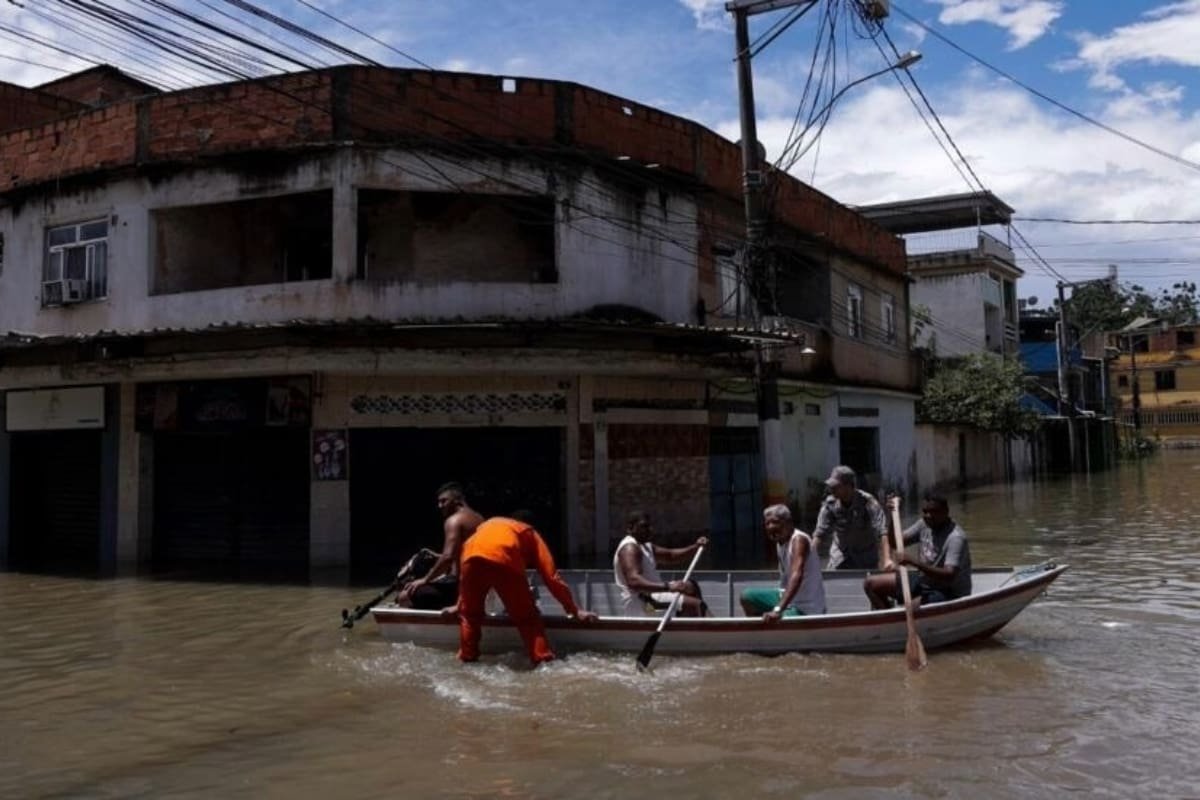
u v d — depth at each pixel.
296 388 14.41
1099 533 17.83
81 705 7.13
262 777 5.65
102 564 15.04
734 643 8.12
